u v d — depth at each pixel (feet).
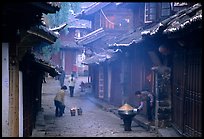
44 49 87.86
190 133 40.93
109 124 61.98
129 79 76.18
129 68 76.18
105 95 99.14
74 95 115.03
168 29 38.63
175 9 52.85
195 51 39.19
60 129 56.39
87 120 66.85
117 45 66.23
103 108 84.99
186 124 42.88
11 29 32.86
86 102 98.58
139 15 73.05
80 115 73.77
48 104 90.17
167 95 51.60
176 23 37.35
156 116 51.57
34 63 51.11
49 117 70.03
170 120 51.39
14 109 34.81
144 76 65.00
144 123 56.39
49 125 60.34
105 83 99.25
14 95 34.65
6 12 30.45
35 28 36.27
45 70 56.24
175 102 49.32
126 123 54.60
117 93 86.38
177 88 47.26
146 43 54.95
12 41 33.35
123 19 105.91
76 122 64.13
